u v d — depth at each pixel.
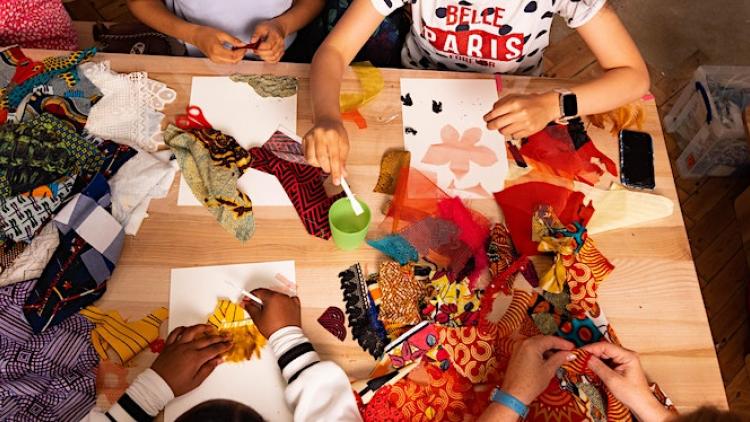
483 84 1.10
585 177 1.02
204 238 0.92
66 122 0.99
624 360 0.83
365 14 1.06
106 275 0.87
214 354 0.82
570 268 0.92
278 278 0.90
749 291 1.58
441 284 0.90
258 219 0.94
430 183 0.98
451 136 1.04
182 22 1.17
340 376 0.80
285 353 0.81
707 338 0.90
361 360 0.85
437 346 0.86
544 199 0.99
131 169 0.95
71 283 0.86
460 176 1.00
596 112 1.04
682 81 1.98
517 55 1.15
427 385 0.85
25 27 1.20
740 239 1.71
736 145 1.65
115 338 0.83
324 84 1.01
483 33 1.12
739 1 2.09
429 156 1.02
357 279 0.90
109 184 0.94
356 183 0.99
